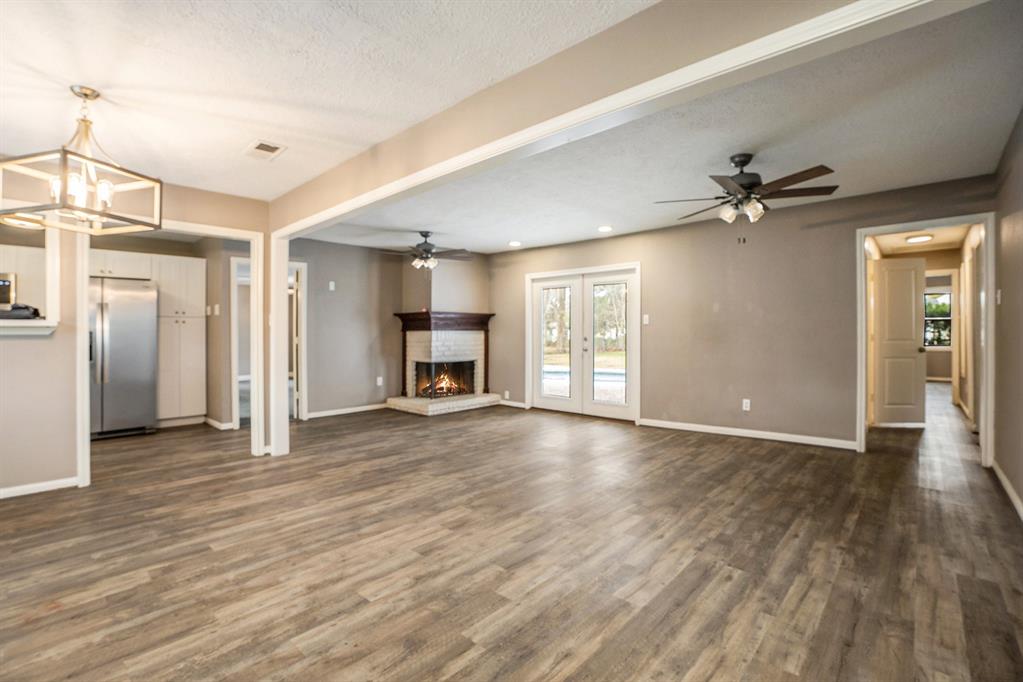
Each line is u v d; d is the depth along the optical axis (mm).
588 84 2254
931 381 10297
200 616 2076
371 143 3457
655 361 6195
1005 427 3691
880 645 1884
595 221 5691
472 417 6844
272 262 4789
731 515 3199
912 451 4824
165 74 2533
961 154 3629
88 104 2838
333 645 1886
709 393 5773
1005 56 2301
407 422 6477
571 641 1911
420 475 4105
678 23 1954
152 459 4621
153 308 5805
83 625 2012
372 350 7516
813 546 2736
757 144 3381
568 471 4211
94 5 1974
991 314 4129
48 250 3783
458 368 7910
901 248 7766
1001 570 2455
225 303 6039
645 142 3336
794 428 5211
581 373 7059
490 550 2701
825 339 5008
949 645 1881
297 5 2002
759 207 3543
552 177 4070
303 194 4344
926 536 2859
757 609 2129
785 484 3832
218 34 2197
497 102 2656
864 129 3148
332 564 2539
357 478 4023
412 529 2984
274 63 2451
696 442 5277
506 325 7898
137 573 2443
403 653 1839
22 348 3666
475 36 2236
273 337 4762
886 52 2270
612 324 6723
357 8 2027
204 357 6383
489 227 6012
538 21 2127
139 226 2613
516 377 7758
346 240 6891
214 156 3666
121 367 5574
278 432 4762
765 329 5367
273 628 1992
